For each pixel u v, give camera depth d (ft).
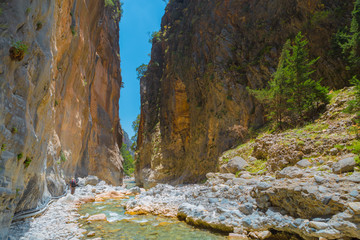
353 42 49.57
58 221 30.37
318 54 62.23
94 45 94.07
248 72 78.43
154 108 161.17
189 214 31.09
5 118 18.45
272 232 24.03
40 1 26.43
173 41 146.00
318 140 36.04
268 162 41.81
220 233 26.14
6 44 18.74
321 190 21.58
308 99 49.03
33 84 24.32
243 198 30.27
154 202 40.83
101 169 103.50
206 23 104.53
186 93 118.42
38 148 27.48
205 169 83.20
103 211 38.45
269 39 77.41
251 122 71.20
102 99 121.90
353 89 43.96
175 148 120.67
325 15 61.87
